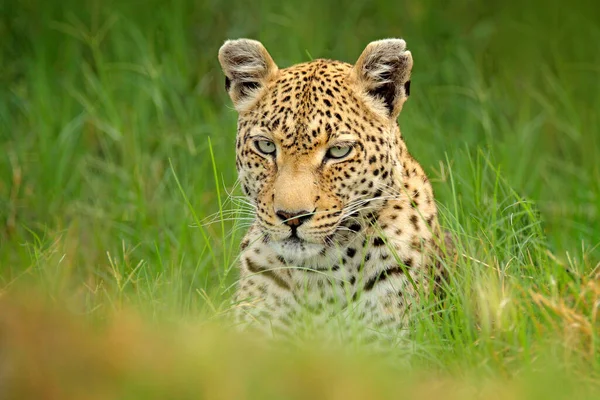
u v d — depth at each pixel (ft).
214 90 56.39
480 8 61.36
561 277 32.94
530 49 59.82
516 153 50.47
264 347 32.65
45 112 51.39
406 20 59.98
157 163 49.16
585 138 53.26
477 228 37.63
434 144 49.67
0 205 46.32
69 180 49.75
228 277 38.68
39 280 34.35
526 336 29.84
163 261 40.27
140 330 27.37
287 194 32.19
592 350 29.12
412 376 28.55
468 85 56.85
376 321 33.55
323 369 26.02
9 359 25.59
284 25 56.39
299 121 32.76
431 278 33.27
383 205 33.86
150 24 57.88
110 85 53.26
